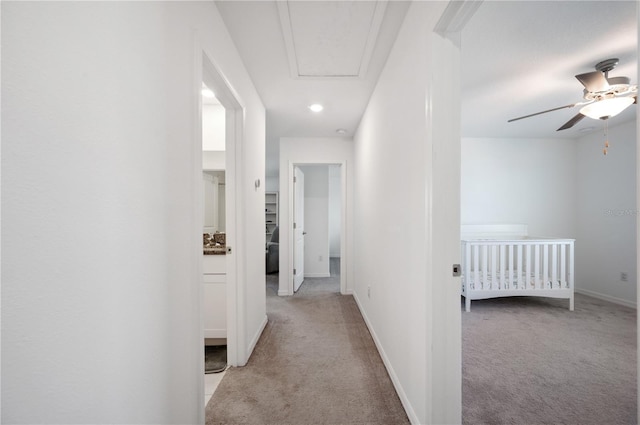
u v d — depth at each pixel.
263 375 1.88
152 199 0.87
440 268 1.18
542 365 2.04
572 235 4.28
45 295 0.53
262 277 2.68
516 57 2.08
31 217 0.50
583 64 2.19
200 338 1.18
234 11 1.50
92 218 0.63
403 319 1.58
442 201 1.18
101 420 0.66
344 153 3.98
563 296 3.35
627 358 2.14
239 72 1.90
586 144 4.15
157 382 0.90
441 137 1.18
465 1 0.99
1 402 0.47
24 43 0.49
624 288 3.63
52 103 0.54
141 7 0.81
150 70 0.86
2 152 0.46
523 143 4.31
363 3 1.45
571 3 1.54
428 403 1.19
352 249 3.98
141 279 0.82
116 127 0.71
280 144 3.96
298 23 1.59
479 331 2.69
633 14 1.62
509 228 4.21
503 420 1.48
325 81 2.29
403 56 1.59
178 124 1.04
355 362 2.05
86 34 0.61
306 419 1.47
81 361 0.61
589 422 1.47
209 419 1.47
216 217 3.14
